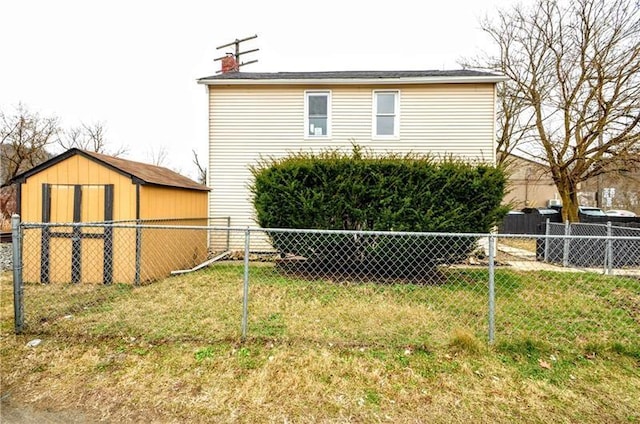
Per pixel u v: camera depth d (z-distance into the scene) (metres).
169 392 2.31
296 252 5.71
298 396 2.28
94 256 5.34
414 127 8.73
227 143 8.97
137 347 2.91
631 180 11.87
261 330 3.31
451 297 4.53
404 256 5.59
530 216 13.23
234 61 11.73
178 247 6.52
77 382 2.41
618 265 6.77
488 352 2.87
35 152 16.39
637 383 2.50
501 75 8.81
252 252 8.54
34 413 2.10
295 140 8.91
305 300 4.37
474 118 8.59
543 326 3.54
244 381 2.44
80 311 3.86
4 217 13.19
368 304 4.20
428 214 5.36
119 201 5.37
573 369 2.67
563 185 11.95
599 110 10.73
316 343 3.03
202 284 5.19
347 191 5.53
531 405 2.22
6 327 3.31
